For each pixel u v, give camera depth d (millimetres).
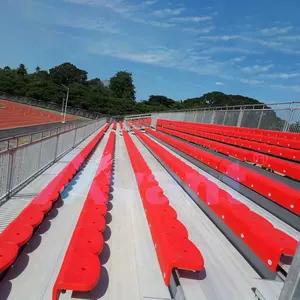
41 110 58281
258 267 2576
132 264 2844
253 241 2652
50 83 76938
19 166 4848
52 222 3801
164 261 2465
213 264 2691
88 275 2264
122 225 3781
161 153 8562
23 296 2359
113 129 26203
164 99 82125
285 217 3504
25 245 3141
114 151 11000
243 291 2252
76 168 6570
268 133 9484
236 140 8828
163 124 21234
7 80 70188
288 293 1305
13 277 2590
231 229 3182
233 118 13008
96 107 73250
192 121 18922
